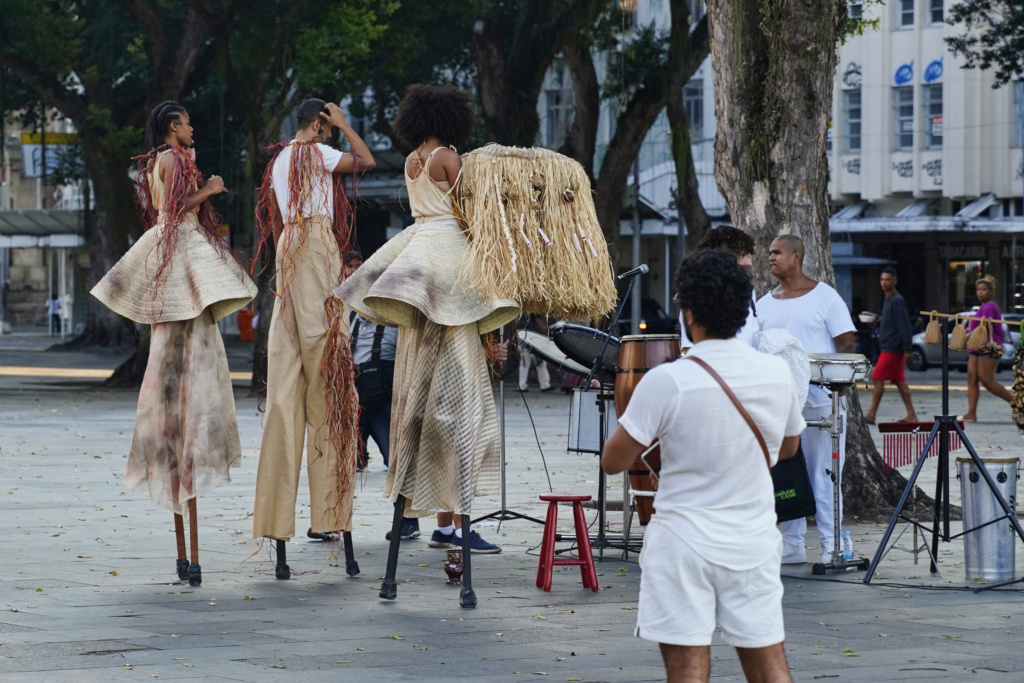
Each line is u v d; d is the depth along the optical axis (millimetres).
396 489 9461
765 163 13953
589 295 9531
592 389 11312
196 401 9984
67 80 42750
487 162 9352
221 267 10109
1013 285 54469
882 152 58344
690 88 61656
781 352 9812
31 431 23125
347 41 34469
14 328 85000
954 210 56375
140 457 10070
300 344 10219
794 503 10195
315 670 7387
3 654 7676
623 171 35406
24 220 65125
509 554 11617
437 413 9375
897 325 23875
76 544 11750
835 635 8453
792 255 11203
